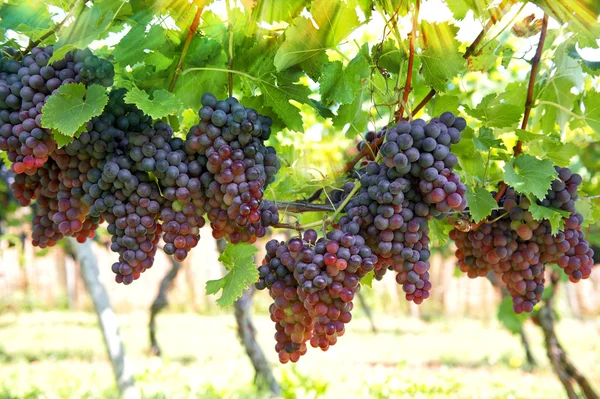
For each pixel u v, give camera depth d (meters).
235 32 1.23
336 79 1.22
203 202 1.11
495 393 5.30
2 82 1.07
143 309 11.49
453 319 11.09
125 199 1.10
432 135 1.07
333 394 4.76
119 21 1.17
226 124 1.08
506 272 1.24
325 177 1.33
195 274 11.30
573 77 1.35
